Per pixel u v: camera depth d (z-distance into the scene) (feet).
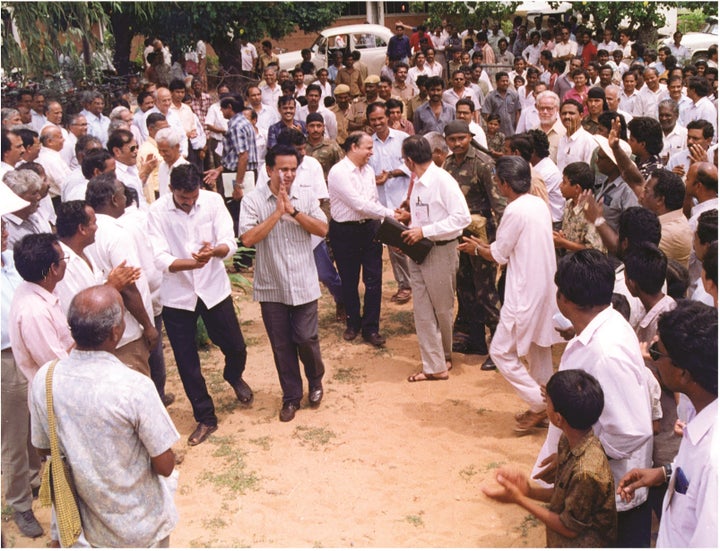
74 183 21.44
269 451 17.66
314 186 18.81
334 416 19.20
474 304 21.93
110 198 16.30
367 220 22.58
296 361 19.12
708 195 16.38
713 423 8.59
